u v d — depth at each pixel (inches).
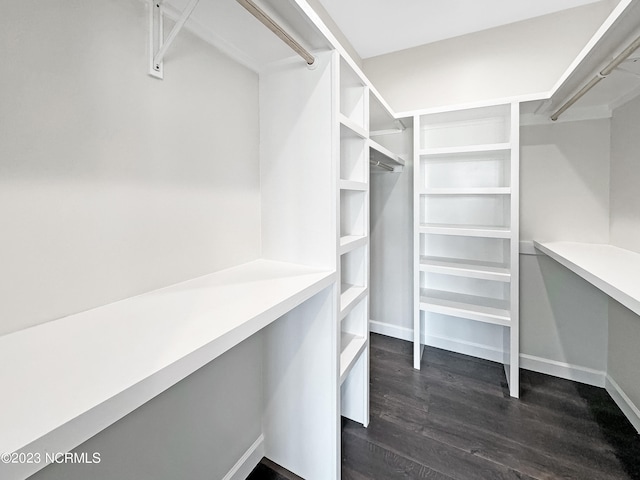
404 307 106.5
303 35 42.8
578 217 79.5
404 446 59.7
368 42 92.9
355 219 65.0
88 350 23.2
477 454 57.6
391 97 99.7
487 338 94.2
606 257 59.2
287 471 54.9
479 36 87.1
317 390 51.2
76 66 28.5
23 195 25.5
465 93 89.7
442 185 96.3
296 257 51.6
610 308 76.3
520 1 74.5
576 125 78.5
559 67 78.9
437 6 76.4
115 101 31.8
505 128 84.6
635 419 64.2
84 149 29.4
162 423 38.6
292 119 50.4
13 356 22.3
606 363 78.0
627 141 67.4
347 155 64.0
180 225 39.8
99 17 30.1
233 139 47.8
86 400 17.8
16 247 25.2
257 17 33.8
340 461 53.9
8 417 16.4
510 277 75.1
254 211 52.9
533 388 78.5
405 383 81.2
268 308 32.0
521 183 84.9
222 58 45.1
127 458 34.6
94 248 30.6
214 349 25.3
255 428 55.6
